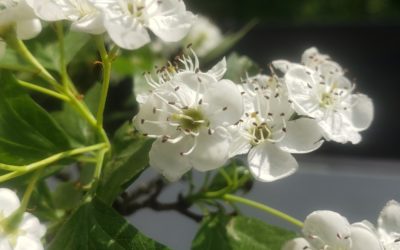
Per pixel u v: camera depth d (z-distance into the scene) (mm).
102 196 170
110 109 226
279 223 299
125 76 229
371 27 398
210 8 575
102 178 173
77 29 157
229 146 161
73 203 196
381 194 330
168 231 310
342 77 185
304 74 176
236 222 180
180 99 161
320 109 175
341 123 176
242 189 194
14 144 177
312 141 170
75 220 167
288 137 169
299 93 174
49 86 195
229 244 178
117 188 171
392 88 395
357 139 175
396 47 396
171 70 167
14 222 154
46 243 179
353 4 661
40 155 178
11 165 170
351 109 183
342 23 398
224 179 190
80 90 217
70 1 161
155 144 160
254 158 167
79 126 192
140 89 204
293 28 394
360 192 332
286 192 326
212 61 239
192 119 160
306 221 163
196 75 162
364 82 399
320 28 397
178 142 160
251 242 178
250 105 171
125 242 165
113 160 175
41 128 178
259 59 390
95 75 217
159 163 160
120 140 177
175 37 159
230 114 160
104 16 155
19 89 175
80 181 194
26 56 171
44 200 188
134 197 208
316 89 175
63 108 205
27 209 172
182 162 160
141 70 227
